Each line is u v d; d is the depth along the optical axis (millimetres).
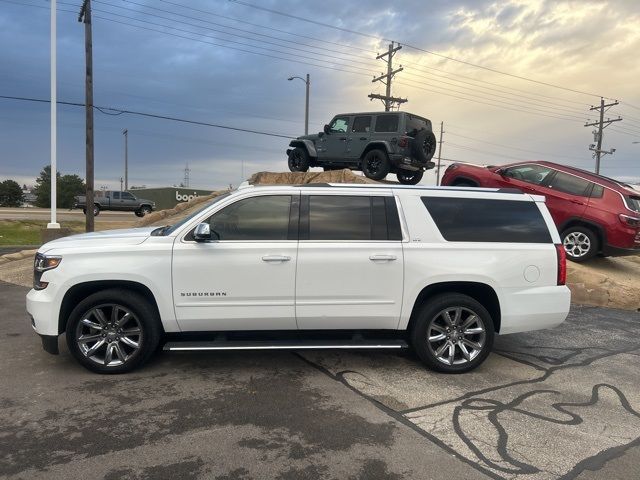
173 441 3475
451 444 3520
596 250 9734
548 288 4980
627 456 3410
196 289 4590
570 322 7375
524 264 4926
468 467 3225
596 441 3615
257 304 4656
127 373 4766
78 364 4980
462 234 4926
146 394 4277
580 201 9797
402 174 14812
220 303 4621
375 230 4828
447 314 4879
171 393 4309
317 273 4676
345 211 4848
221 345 4684
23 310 7340
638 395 4520
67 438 3496
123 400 4148
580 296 8922
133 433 3580
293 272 4652
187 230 4656
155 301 4641
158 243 4617
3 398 4164
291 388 4473
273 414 3936
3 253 14367
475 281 4832
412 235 4848
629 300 8547
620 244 9383
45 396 4207
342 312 4746
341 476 3092
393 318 4816
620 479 3129
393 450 3416
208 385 4508
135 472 3086
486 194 5090
